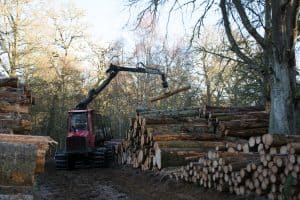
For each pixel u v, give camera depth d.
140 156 16.52
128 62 42.88
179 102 39.91
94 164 19.86
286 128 12.50
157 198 11.05
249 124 14.53
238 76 24.00
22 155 5.88
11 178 5.79
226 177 9.77
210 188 10.53
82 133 20.00
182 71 39.34
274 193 8.35
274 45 12.77
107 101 42.75
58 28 38.78
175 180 12.37
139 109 17.66
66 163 19.83
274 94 12.80
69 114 20.64
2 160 5.79
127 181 14.56
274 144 9.00
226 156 10.16
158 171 14.16
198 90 37.69
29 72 34.97
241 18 13.35
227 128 14.47
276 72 12.79
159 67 40.41
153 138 14.76
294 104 12.96
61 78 39.16
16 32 32.44
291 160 7.86
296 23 12.91
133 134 17.77
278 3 12.71
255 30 13.30
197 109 16.62
